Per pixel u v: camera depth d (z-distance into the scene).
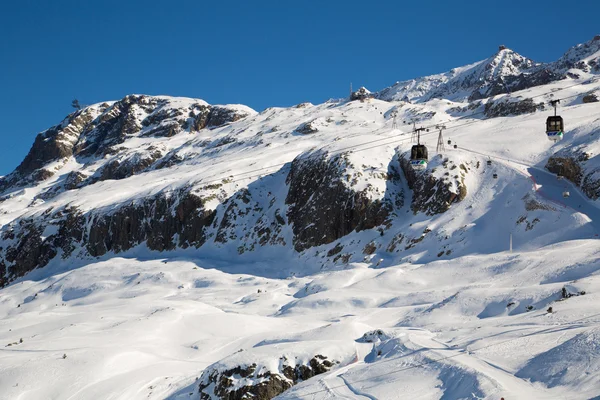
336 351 39.69
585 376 27.94
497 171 95.62
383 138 122.25
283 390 37.47
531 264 64.56
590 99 126.12
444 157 103.19
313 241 104.00
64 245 138.50
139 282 102.94
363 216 100.62
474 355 33.78
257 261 107.38
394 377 33.44
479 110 160.00
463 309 53.53
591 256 59.75
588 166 85.69
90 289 106.44
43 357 50.19
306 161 119.69
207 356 51.81
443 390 30.36
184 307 69.31
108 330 59.66
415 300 63.50
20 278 136.75
